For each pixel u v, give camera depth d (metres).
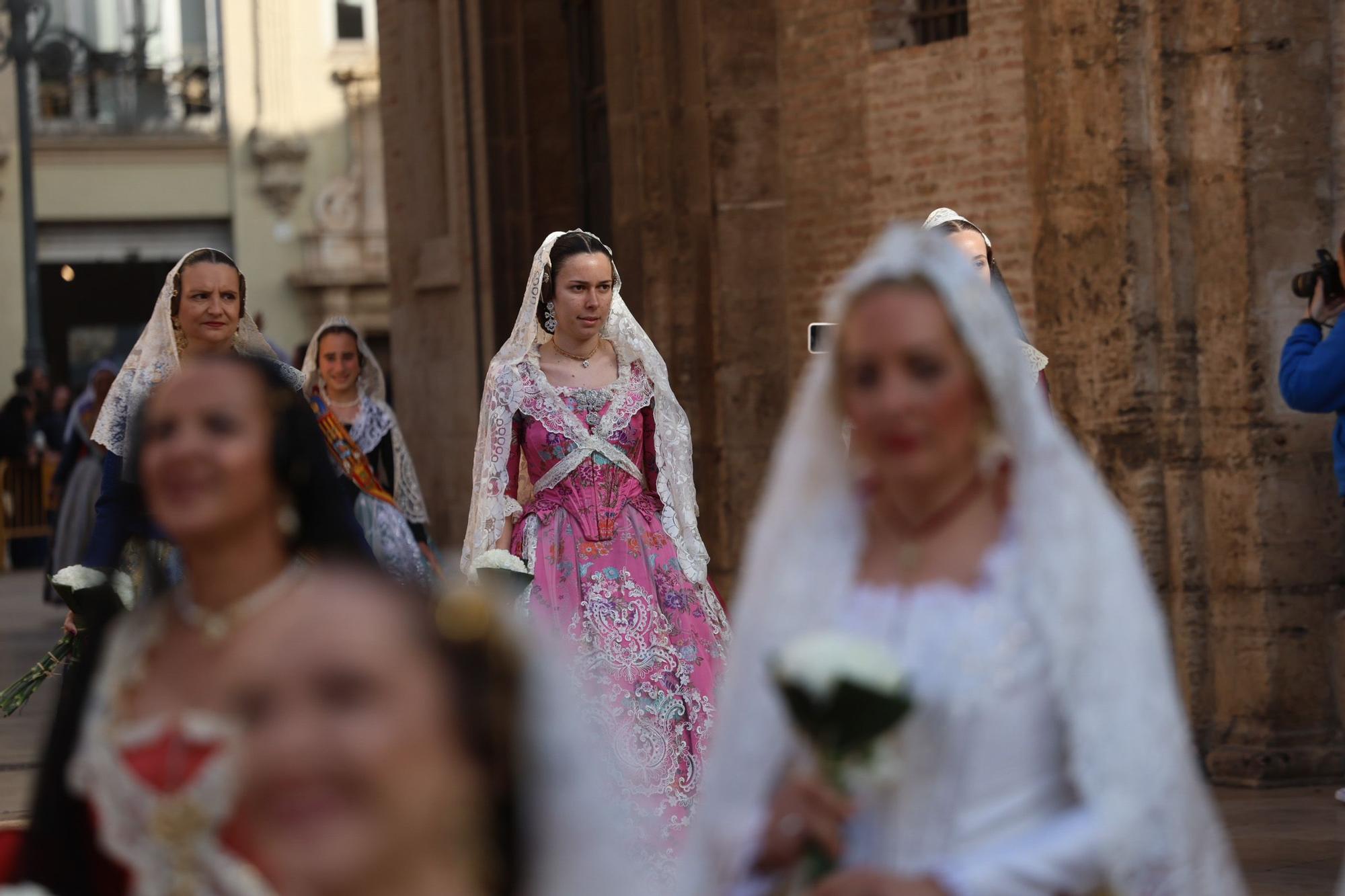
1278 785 9.49
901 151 13.05
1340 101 9.73
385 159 21.83
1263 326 9.73
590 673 8.05
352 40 39.94
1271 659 9.65
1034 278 10.58
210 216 39.81
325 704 2.70
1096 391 10.20
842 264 13.49
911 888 3.14
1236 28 9.70
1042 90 10.41
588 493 8.37
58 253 39.38
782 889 3.35
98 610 3.75
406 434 21.50
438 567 11.09
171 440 3.57
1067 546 3.28
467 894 2.77
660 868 7.68
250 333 7.98
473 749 2.77
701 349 14.23
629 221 14.98
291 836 2.69
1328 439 9.71
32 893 3.47
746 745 3.53
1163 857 3.17
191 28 40.03
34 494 29.52
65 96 39.53
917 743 3.27
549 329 8.68
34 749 11.54
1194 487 9.97
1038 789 3.26
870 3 13.20
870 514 3.57
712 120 13.97
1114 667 3.21
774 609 3.55
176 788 3.34
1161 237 9.98
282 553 3.62
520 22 18.48
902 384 3.40
